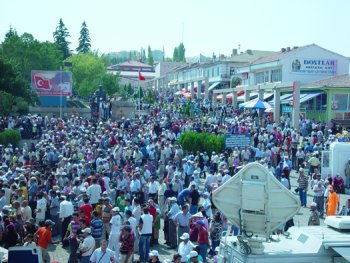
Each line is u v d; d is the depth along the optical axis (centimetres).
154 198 2117
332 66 6341
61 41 12150
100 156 2878
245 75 7750
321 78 6328
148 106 7312
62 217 1778
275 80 6569
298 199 666
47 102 6016
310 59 6297
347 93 5138
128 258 1438
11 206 1752
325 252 662
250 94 6650
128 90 9856
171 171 2539
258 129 4150
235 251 697
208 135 3272
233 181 690
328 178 2630
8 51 7631
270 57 6944
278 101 5103
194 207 1906
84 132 4072
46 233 1446
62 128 4291
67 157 2998
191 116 5809
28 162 2781
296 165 3338
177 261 1192
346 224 717
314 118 5253
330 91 5128
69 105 6356
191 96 8144
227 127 4278
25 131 4284
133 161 3062
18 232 1546
